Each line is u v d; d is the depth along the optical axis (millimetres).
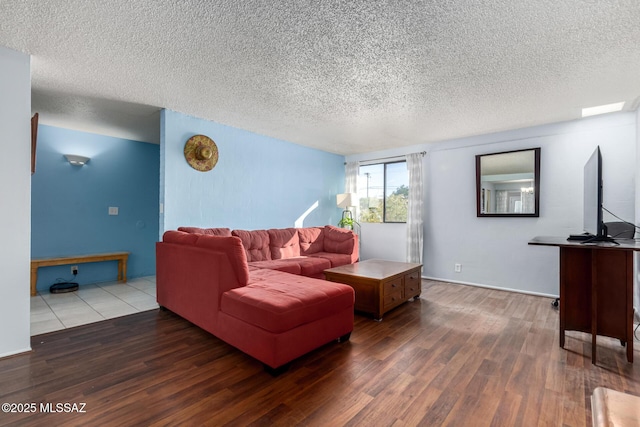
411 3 1669
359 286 3100
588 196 2660
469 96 2988
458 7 1696
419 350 2293
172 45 2123
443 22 1835
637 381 1851
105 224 4648
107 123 4027
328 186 5707
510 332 2643
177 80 2686
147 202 5113
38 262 3850
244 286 2377
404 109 3367
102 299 3648
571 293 2320
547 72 2471
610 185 3467
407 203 5078
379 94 2957
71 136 4328
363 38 2016
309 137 4648
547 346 2355
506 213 4152
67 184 4301
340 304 2355
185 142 3598
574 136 3695
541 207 3912
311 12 1757
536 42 2039
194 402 1629
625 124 3396
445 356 2191
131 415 1517
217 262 2365
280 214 4793
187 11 1755
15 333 2184
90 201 4508
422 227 4883
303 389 1763
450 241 4672
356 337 2553
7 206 2162
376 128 4121
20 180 2215
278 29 1927
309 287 2381
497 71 2461
